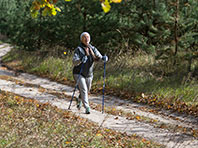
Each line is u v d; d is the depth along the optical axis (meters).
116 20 15.49
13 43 20.06
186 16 13.03
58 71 13.03
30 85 10.55
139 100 9.00
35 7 4.37
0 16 37.09
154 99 8.80
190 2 13.04
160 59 12.68
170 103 8.51
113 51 14.95
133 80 10.55
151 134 5.84
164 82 10.30
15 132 4.68
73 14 16.09
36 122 5.37
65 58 14.34
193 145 5.30
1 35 38.31
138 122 6.66
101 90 10.33
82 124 5.81
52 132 4.93
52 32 17.61
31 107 6.60
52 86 10.86
